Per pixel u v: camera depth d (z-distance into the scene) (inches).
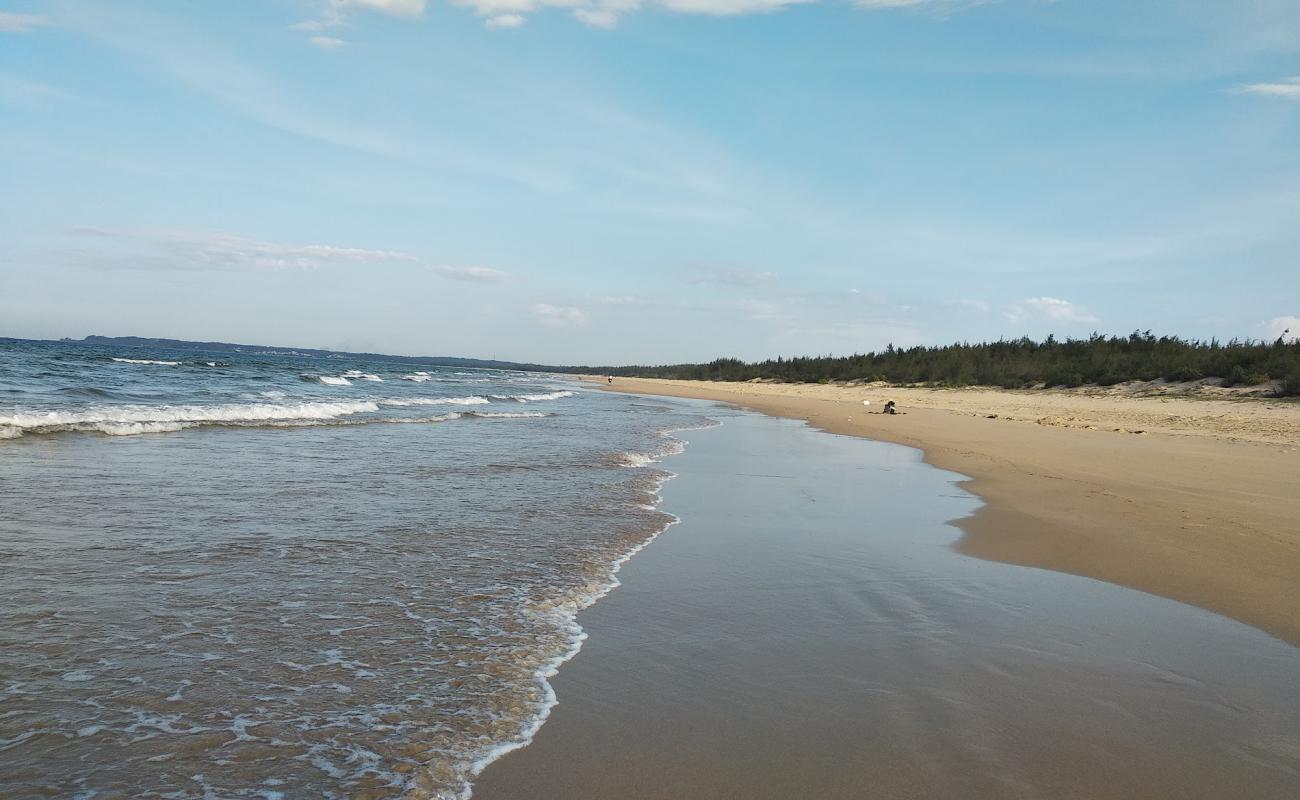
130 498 329.4
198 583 219.5
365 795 122.8
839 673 180.5
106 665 162.4
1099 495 439.5
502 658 181.6
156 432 608.4
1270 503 408.2
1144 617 227.1
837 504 417.1
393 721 148.0
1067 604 238.5
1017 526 356.8
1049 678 180.7
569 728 149.4
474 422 901.2
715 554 292.4
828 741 147.3
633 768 135.6
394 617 203.6
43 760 125.7
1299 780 137.9
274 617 197.2
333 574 236.7
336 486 390.3
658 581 252.4
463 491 399.2
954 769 138.0
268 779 125.5
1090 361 1811.0
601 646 193.0
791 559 288.4
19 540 251.1
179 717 143.3
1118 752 145.9
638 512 369.7
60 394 878.4
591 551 286.4
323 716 147.9
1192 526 352.2
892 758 141.6
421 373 3019.2
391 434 688.4
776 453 685.9
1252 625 222.1
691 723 153.3
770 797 127.7
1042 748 146.7
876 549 309.3
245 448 526.0
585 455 591.5
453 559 263.3
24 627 178.9
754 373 3865.7
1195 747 148.9
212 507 321.4
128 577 220.5
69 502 313.6
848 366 3043.8
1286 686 179.3
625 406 1560.0
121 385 1105.4
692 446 730.8
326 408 882.8
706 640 199.9
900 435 880.9
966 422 1085.8
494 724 149.5
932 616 224.5
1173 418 1026.1
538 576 249.8
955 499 439.2
